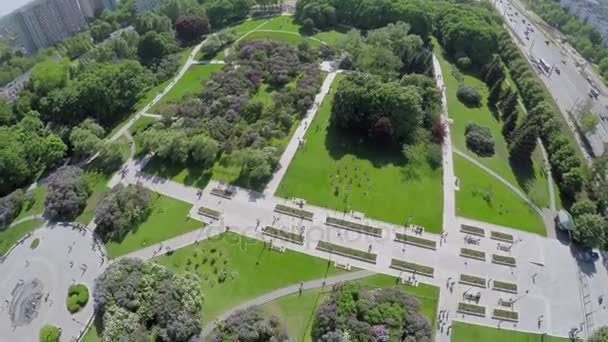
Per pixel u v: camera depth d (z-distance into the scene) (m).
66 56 154.50
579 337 66.69
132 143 108.56
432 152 98.56
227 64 135.25
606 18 177.25
